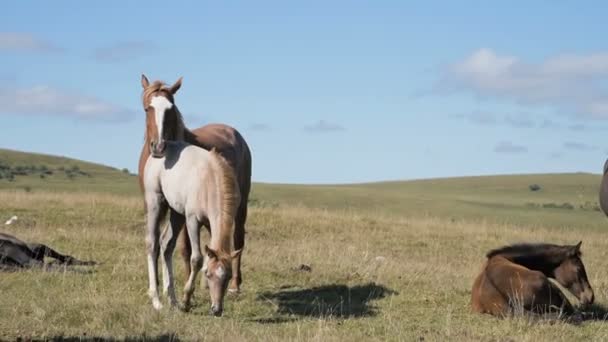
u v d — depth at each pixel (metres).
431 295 12.38
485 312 10.95
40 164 105.12
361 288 12.93
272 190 73.88
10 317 9.63
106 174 103.00
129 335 9.04
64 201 24.12
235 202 10.23
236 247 13.07
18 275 12.38
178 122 11.39
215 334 9.22
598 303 11.99
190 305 10.71
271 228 21.84
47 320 9.56
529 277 10.46
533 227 27.55
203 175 10.33
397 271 14.57
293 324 10.12
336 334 9.46
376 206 63.75
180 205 10.55
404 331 9.84
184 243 11.99
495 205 69.44
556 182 104.81
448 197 79.44
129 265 13.59
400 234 22.38
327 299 12.18
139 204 24.31
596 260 19.94
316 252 17.31
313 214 24.95
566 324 10.12
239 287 12.23
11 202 23.25
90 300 10.46
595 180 106.62
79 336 8.84
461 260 18.95
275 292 12.46
